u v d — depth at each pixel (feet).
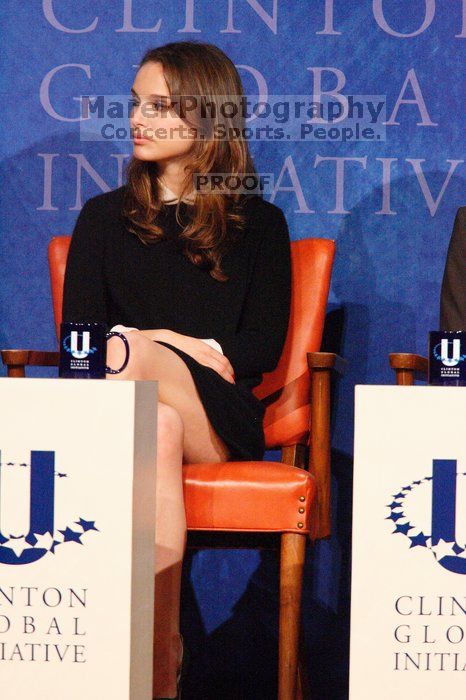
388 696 19.21
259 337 29.37
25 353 28.35
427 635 19.17
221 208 29.94
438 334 21.58
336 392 34.42
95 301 30.07
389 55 34.17
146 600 19.71
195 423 26.81
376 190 34.32
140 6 34.27
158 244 30.14
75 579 18.33
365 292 34.45
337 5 34.12
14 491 18.34
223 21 34.19
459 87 34.14
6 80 34.35
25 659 18.42
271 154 34.30
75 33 34.30
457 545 19.10
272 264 30.42
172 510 22.86
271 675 34.12
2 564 18.37
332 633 34.04
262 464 25.63
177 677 22.61
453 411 19.10
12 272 34.68
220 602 34.27
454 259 30.83
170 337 27.68
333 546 34.14
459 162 34.24
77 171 34.53
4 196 34.55
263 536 25.61
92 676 18.35
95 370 20.52
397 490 19.16
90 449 18.28
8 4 34.24
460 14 34.06
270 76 34.19
